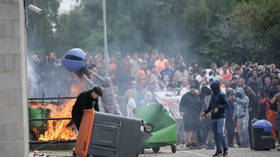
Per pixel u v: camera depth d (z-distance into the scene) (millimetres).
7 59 22266
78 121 24078
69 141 27750
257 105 35188
